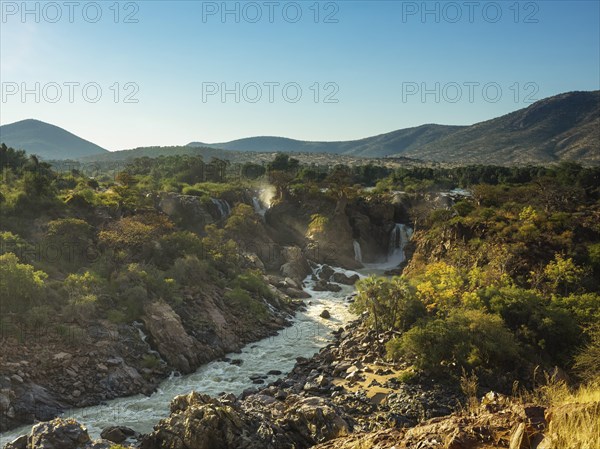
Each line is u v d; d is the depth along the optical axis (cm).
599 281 5866
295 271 8712
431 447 1299
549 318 4366
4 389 3603
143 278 5575
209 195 11106
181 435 2580
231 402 2909
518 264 6138
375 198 12012
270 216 11412
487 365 3956
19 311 4438
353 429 2756
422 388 3731
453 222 7838
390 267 10438
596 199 10919
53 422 2619
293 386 4097
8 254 4797
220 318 5628
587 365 3822
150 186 11175
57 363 4059
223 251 7612
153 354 4694
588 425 1033
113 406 3847
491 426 1291
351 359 4575
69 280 5144
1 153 13000
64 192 9044
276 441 2567
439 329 4103
